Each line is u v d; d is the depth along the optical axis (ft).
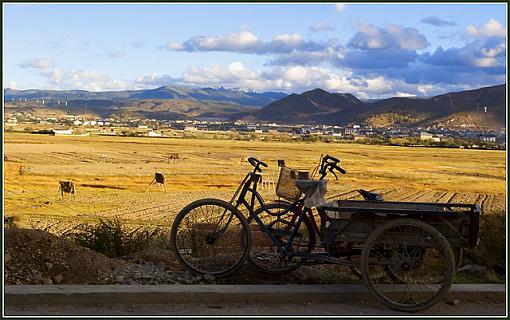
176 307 23.24
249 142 430.61
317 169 29.76
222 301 23.81
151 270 27.43
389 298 24.30
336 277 27.25
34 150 291.38
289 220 27.12
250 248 26.53
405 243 24.04
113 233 34.12
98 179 165.48
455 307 24.21
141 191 145.48
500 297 24.72
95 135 479.00
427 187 161.38
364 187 158.20
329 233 24.64
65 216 88.89
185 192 142.92
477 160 280.31
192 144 390.83
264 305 23.75
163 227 69.77
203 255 28.25
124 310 22.80
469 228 24.25
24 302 23.04
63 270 25.80
